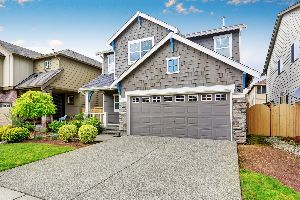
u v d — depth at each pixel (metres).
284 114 14.43
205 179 6.32
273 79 23.67
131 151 9.65
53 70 21.58
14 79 20.86
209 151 9.37
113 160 8.33
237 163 7.71
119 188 5.80
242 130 11.55
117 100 18.89
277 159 8.91
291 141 12.55
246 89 11.49
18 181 6.37
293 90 16.19
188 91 12.67
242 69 11.34
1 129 13.31
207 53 12.09
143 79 14.01
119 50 17.64
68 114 23.38
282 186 6.11
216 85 12.05
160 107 13.64
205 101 12.48
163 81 13.42
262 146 11.10
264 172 7.31
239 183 6.02
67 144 11.81
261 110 15.02
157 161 8.11
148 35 16.62
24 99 14.36
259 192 5.65
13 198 5.35
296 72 15.55
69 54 22.80
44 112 14.48
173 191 5.58
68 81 21.91
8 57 21.06
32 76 22.09
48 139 13.43
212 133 12.24
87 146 10.95
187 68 12.79
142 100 14.19
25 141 12.98
